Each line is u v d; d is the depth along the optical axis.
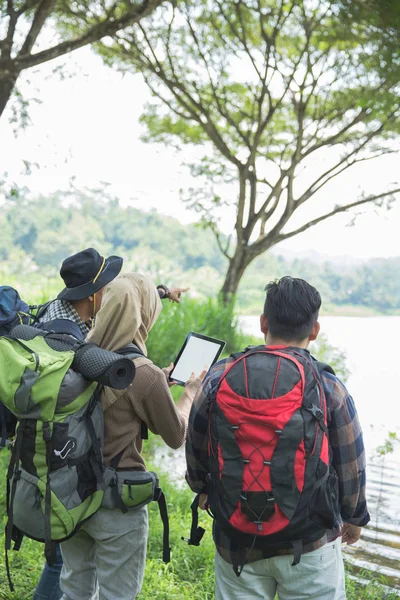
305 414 2.08
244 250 16.05
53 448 2.36
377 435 8.41
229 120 15.63
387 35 8.18
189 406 2.80
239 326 15.81
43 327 2.76
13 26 7.13
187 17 14.51
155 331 11.44
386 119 13.84
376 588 4.18
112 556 2.63
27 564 3.99
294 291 2.32
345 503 2.27
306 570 2.16
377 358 17.20
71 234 84.81
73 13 9.61
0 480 5.14
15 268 29.33
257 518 2.09
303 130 16.22
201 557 4.38
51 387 2.33
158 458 7.07
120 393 2.56
